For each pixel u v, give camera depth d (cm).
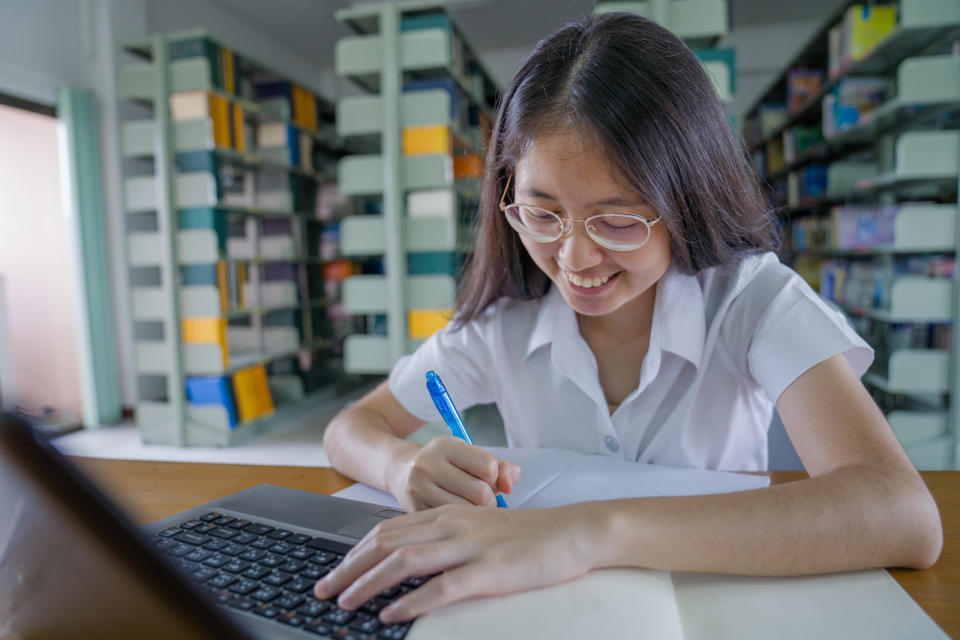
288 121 404
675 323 78
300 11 529
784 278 75
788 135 444
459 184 304
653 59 61
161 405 338
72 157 372
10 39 347
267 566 49
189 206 326
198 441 336
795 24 594
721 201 69
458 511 51
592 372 84
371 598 43
